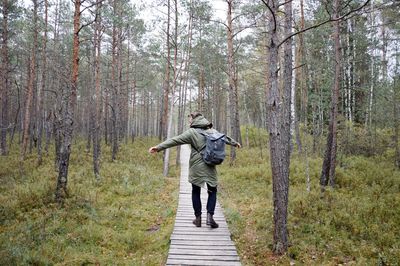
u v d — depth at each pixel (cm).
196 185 655
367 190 1128
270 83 636
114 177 1401
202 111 2731
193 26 2142
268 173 1388
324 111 2275
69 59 2281
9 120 3741
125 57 3200
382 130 2314
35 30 1853
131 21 1992
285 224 629
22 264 548
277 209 629
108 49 2778
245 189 1212
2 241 657
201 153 638
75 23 1052
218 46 2372
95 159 1469
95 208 935
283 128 832
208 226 755
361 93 2436
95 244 690
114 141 2112
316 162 1602
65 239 693
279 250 616
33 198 988
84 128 4059
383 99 1833
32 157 2220
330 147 1229
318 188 1161
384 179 1276
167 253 632
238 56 2344
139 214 912
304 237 694
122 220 857
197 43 2320
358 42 1809
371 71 2119
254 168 1532
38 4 1816
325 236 705
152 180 1402
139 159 2145
